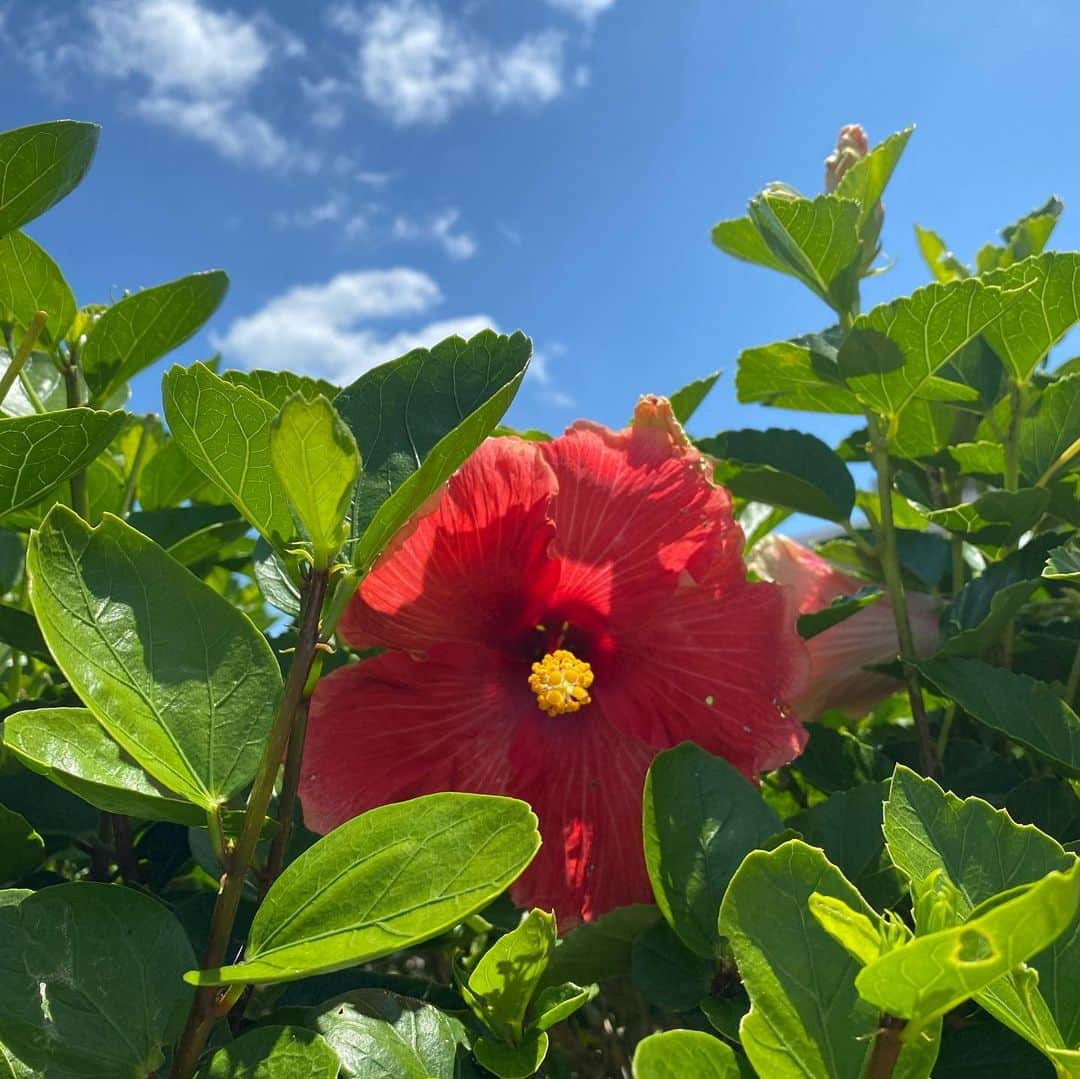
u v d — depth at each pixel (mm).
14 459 262
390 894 192
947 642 327
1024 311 361
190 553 402
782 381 423
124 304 368
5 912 205
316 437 199
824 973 186
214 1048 207
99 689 208
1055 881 139
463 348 270
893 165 391
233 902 203
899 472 437
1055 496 385
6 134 271
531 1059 224
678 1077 181
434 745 307
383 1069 216
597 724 323
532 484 299
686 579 320
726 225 427
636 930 264
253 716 225
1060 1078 179
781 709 317
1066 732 300
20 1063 190
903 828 209
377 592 299
